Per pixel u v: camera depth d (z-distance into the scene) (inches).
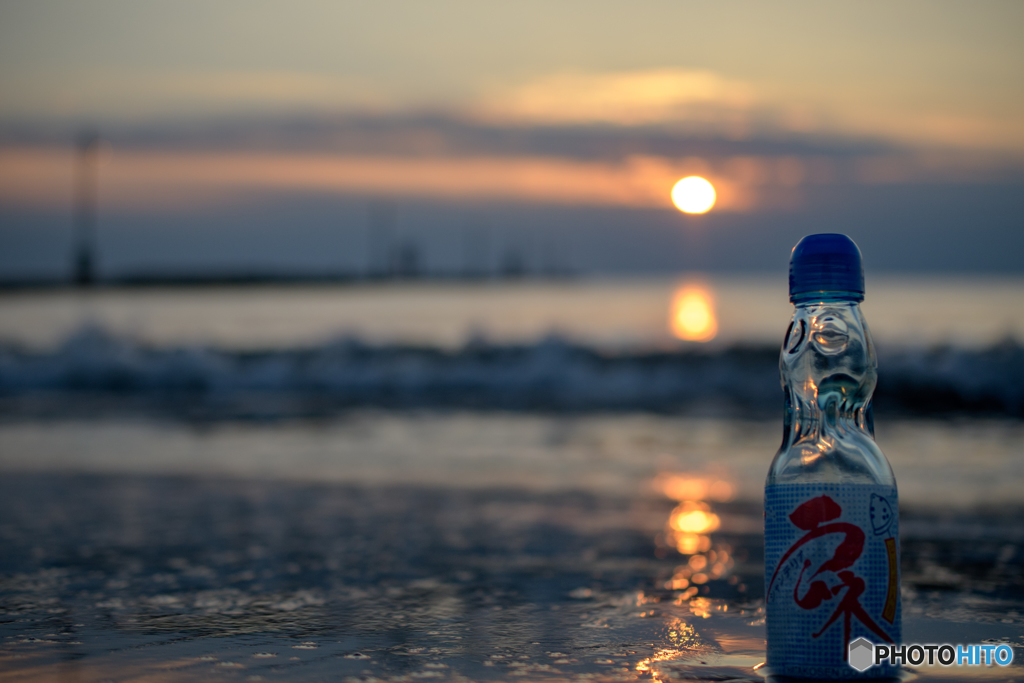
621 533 144.6
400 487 198.8
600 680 64.9
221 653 72.6
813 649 62.0
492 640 77.0
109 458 248.7
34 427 322.7
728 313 1373.0
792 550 63.1
